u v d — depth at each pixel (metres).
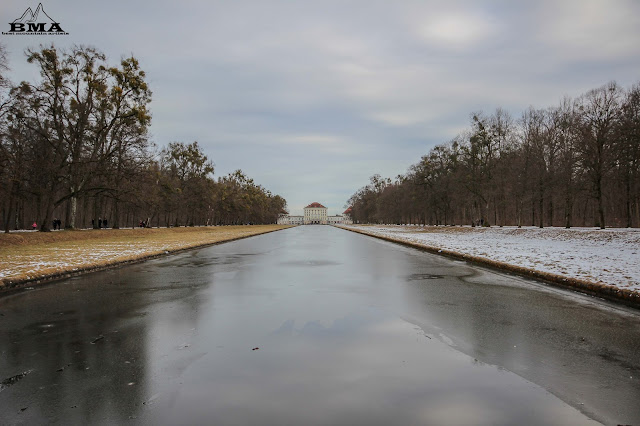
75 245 26.23
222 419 3.44
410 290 9.98
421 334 6.07
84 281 11.75
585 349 5.35
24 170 29.34
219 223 105.81
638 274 11.13
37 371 4.61
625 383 4.20
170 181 60.56
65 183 35.59
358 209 156.50
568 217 41.25
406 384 4.18
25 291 10.09
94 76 35.88
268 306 8.08
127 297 9.19
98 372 4.57
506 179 50.03
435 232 56.03
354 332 6.17
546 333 6.13
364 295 9.30
